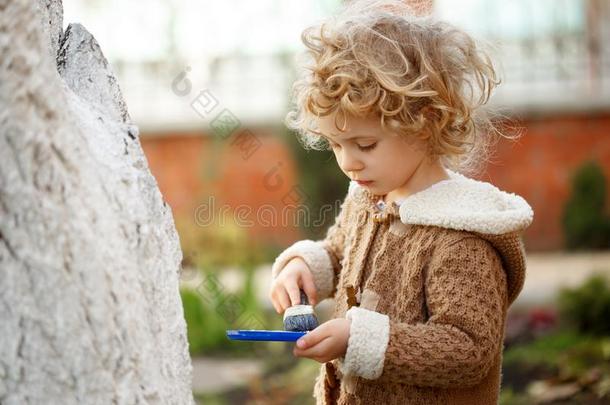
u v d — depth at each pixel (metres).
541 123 8.92
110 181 1.51
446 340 1.95
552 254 8.58
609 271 7.23
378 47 2.08
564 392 4.86
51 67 1.41
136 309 1.46
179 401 1.59
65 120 1.38
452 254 2.03
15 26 1.30
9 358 1.34
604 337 5.85
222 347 6.19
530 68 9.51
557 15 9.55
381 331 1.95
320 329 1.95
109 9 9.57
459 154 2.18
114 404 1.39
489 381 2.15
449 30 2.19
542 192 8.91
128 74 9.62
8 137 1.30
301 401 5.08
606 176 8.87
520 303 6.68
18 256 1.32
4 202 1.31
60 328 1.35
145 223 1.56
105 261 1.39
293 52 9.48
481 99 2.24
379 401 2.10
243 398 5.12
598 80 9.38
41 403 1.36
